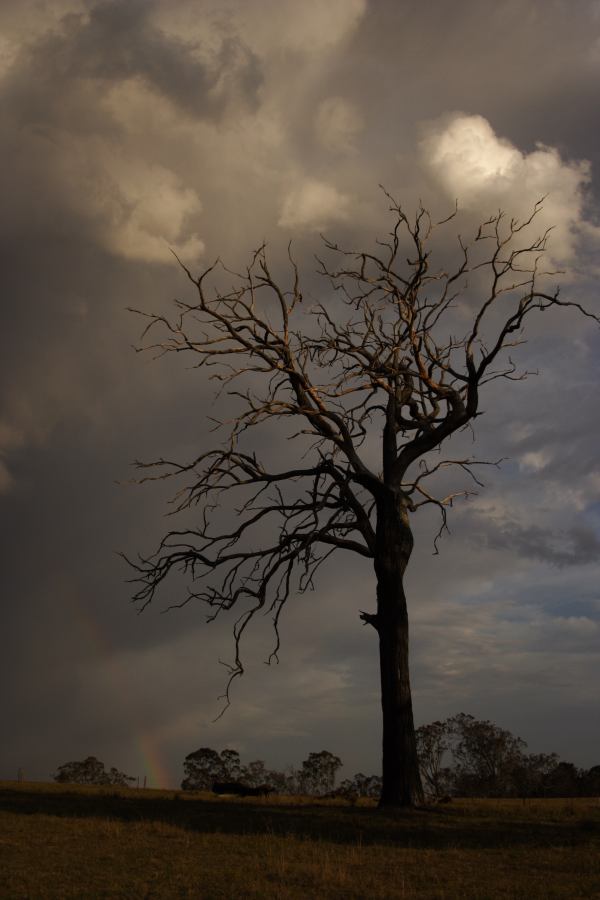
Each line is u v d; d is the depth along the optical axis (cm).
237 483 2955
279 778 7606
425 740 6488
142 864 1530
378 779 7544
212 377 2844
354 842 1869
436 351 3027
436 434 2886
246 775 7462
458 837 1956
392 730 2639
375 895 1302
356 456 2847
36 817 2150
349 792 3209
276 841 1827
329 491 2944
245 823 2131
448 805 2680
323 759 7625
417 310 2981
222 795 3109
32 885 1330
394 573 2759
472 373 2877
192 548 3003
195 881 1379
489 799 3728
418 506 2909
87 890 1296
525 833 2022
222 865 1532
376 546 2806
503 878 1468
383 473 2902
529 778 6944
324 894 1311
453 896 1305
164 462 2941
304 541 2820
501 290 2905
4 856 1588
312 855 1672
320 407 2866
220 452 2908
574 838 1938
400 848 1794
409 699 2673
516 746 6988
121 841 1789
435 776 6425
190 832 1941
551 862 1627
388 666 2692
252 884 1355
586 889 1366
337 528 2894
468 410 2902
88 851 1656
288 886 1366
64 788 3462
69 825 2009
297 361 2912
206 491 2952
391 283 3005
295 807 2561
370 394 3091
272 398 2956
